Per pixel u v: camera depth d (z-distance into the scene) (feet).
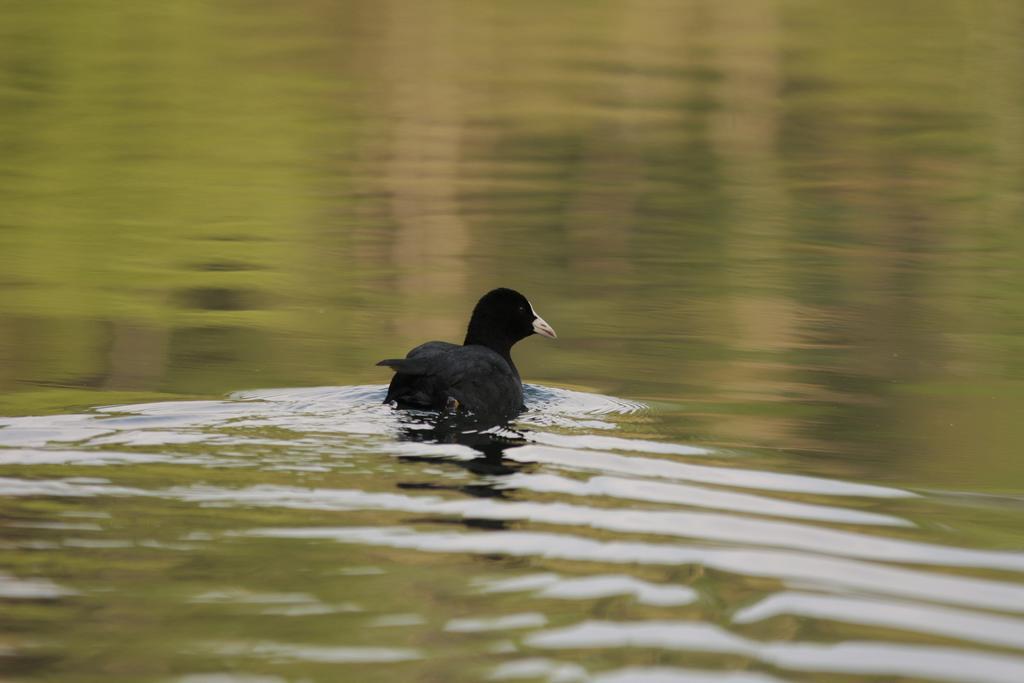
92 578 25.03
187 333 52.49
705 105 120.78
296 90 123.54
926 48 154.30
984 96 127.54
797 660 22.16
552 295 60.44
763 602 24.67
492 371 40.19
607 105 119.44
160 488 30.40
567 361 49.73
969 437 39.91
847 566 26.86
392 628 23.08
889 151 102.22
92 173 88.63
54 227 73.46
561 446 35.68
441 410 38.96
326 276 63.46
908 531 29.63
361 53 144.46
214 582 24.94
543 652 22.30
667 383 46.47
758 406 43.34
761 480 33.45
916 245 73.05
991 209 83.05
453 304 58.34
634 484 32.04
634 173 92.27
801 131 110.01
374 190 84.79
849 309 59.11
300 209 79.41
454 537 27.58
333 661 21.90
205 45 145.59
